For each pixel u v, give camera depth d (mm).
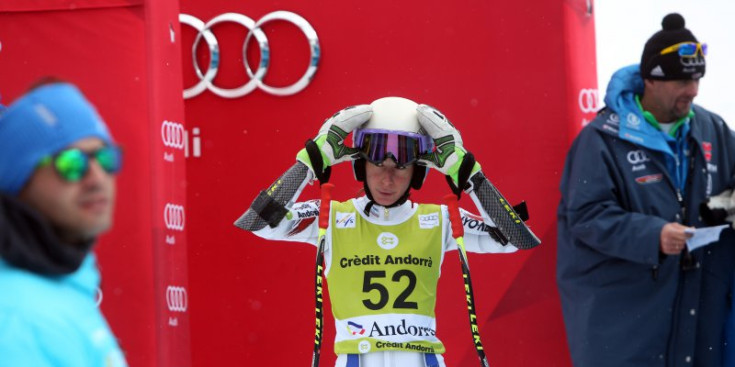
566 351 19109
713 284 17359
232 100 20734
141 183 16266
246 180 20656
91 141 6160
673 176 17312
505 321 19406
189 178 20984
